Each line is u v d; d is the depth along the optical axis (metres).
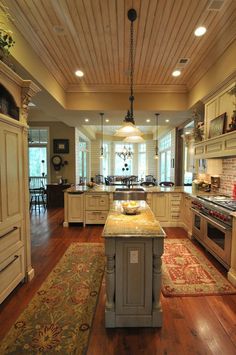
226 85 3.35
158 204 4.93
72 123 7.16
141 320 1.92
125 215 2.43
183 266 3.03
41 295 2.37
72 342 1.75
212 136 3.82
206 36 3.12
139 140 4.36
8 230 2.27
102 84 4.91
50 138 8.05
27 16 2.70
